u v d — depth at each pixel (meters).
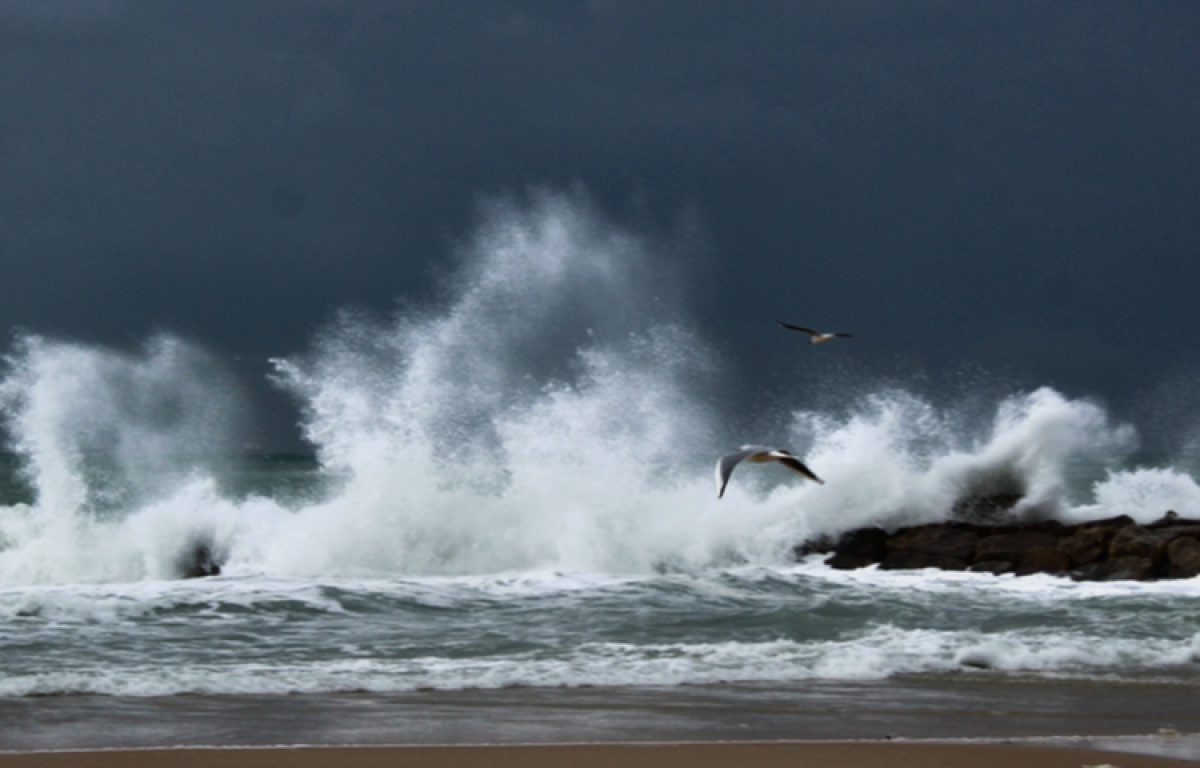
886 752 12.49
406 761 11.84
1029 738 13.48
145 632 19.89
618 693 15.77
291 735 13.02
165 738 12.77
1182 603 24.56
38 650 18.22
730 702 15.30
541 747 12.51
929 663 18.06
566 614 22.48
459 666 17.27
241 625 20.72
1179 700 15.95
